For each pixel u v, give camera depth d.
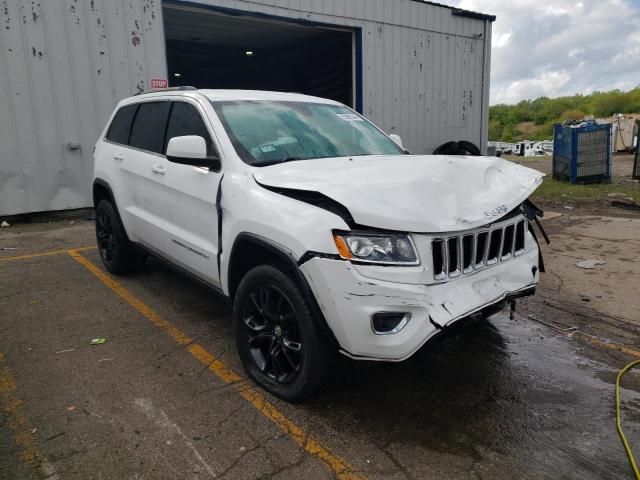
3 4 8.07
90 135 9.15
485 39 14.98
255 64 18.34
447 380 3.44
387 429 2.88
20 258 6.30
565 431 2.89
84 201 9.25
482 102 15.38
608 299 5.01
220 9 10.38
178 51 16.59
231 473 2.50
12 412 2.98
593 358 3.80
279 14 11.09
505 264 3.21
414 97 13.77
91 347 3.83
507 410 3.09
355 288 2.59
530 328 4.34
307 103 4.44
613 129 28.67
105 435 2.77
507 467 2.58
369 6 12.43
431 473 2.53
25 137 8.53
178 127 4.17
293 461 2.59
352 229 2.64
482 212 2.94
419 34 13.52
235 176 3.36
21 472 2.48
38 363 3.58
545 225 8.60
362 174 2.98
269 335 3.16
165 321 4.33
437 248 2.76
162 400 3.12
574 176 13.85
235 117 3.82
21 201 8.63
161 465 2.54
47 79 8.61
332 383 3.32
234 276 3.41
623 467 2.59
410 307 2.62
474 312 2.81
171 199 4.09
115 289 5.11
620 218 9.17
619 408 3.12
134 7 9.30
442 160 3.35
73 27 8.73
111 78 9.23
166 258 4.41
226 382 3.33
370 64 12.73
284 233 2.83
